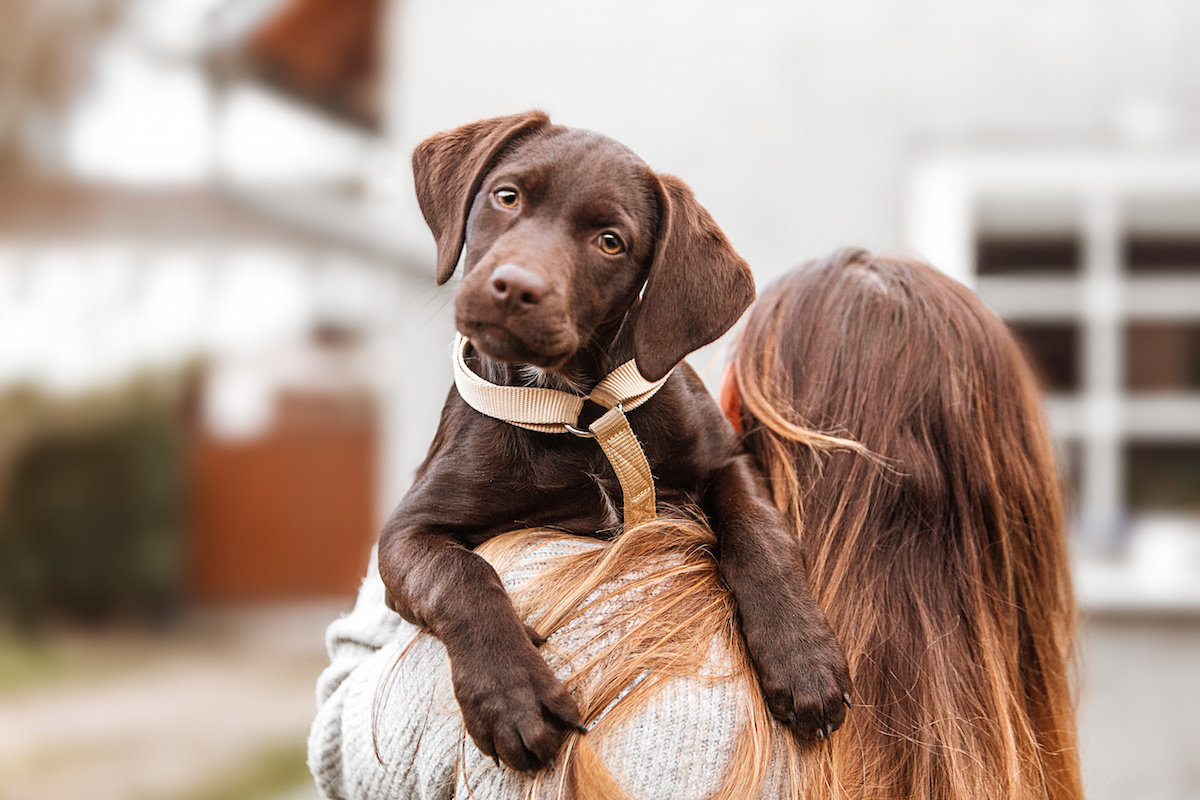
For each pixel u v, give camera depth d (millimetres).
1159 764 5105
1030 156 5582
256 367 11453
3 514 10094
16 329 10531
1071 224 5816
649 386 1750
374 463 10859
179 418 10680
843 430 1752
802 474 1752
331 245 6801
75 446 10219
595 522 1773
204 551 10680
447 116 5875
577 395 1742
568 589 1544
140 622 10164
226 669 8539
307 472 10812
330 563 10742
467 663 1472
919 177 5652
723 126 5754
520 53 5840
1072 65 5574
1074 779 1802
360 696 1637
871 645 1624
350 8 7141
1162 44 5527
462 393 1773
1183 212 5801
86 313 10641
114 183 10711
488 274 1683
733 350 2098
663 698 1440
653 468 1781
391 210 6547
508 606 1529
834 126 5699
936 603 1666
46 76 9828
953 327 1818
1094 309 5609
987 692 1636
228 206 8727
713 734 1433
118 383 10391
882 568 1668
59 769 6344
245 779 6148
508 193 1813
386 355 6801
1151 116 5531
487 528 1789
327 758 1751
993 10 5609
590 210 1776
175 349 10812
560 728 1428
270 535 10742
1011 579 1746
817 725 1481
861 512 1688
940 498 1716
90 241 10750
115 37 9031
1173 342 6691
